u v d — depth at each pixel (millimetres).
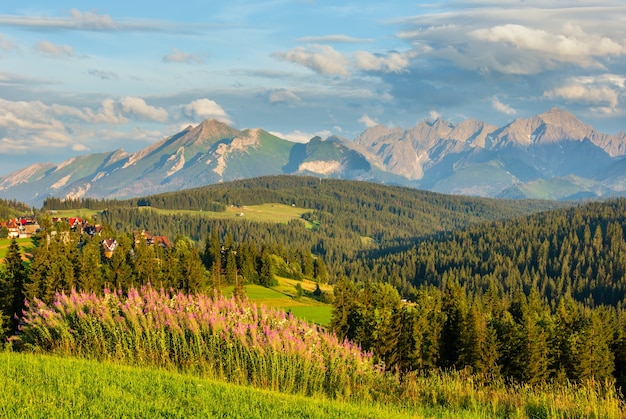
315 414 15359
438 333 56281
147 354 21562
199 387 17172
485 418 17359
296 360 20844
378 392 20562
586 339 55812
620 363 59812
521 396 19422
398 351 51812
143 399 15211
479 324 54531
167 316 22469
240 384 19562
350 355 22891
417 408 18203
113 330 22250
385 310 54062
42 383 15805
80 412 13438
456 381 21438
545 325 66938
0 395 14211
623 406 17938
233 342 21219
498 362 54375
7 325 32156
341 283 62156
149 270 83562
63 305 24016
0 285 52438
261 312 24156
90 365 18812
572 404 18078
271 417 14648
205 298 24562
